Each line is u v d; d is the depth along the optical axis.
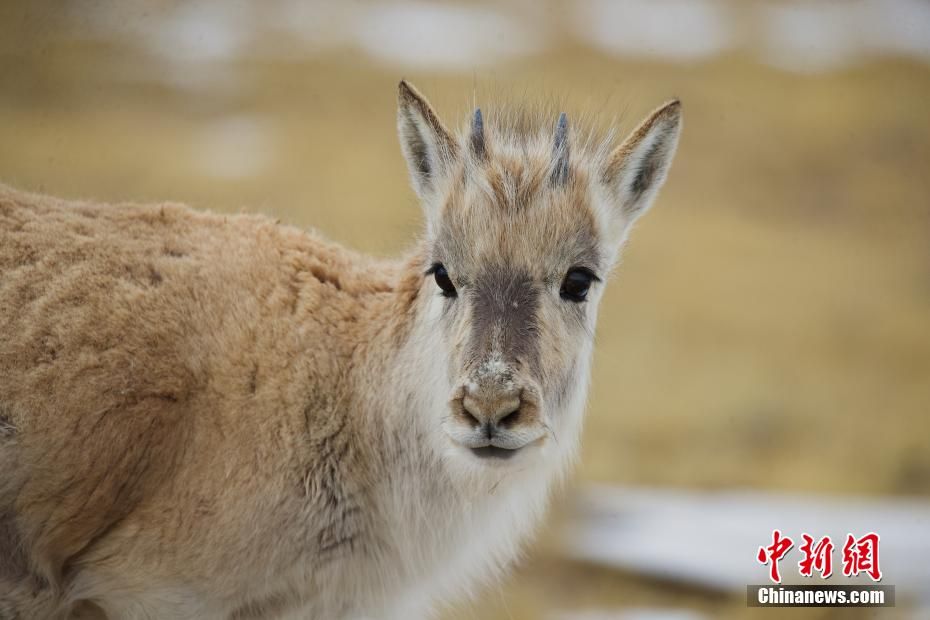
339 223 65.81
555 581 31.59
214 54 110.25
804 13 140.38
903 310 70.31
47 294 18.86
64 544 18.44
